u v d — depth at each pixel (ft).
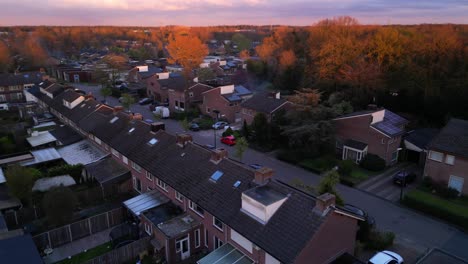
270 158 165.37
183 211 101.24
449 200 122.52
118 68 364.58
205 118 231.09
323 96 241.14
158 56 560.20
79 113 179.73
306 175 145.89
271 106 196.44
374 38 248.93
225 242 87.30
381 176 144.05
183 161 106.83
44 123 204.13
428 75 205.36
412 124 195.11
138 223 104.53
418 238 101.40
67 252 97.04
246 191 81.76
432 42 233.76
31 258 73.67
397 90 217.56
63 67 418.31
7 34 630.33
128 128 139.44
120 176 127.65
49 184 131.13
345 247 80.74
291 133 161.58
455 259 88.94
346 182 136.36
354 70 227.81
